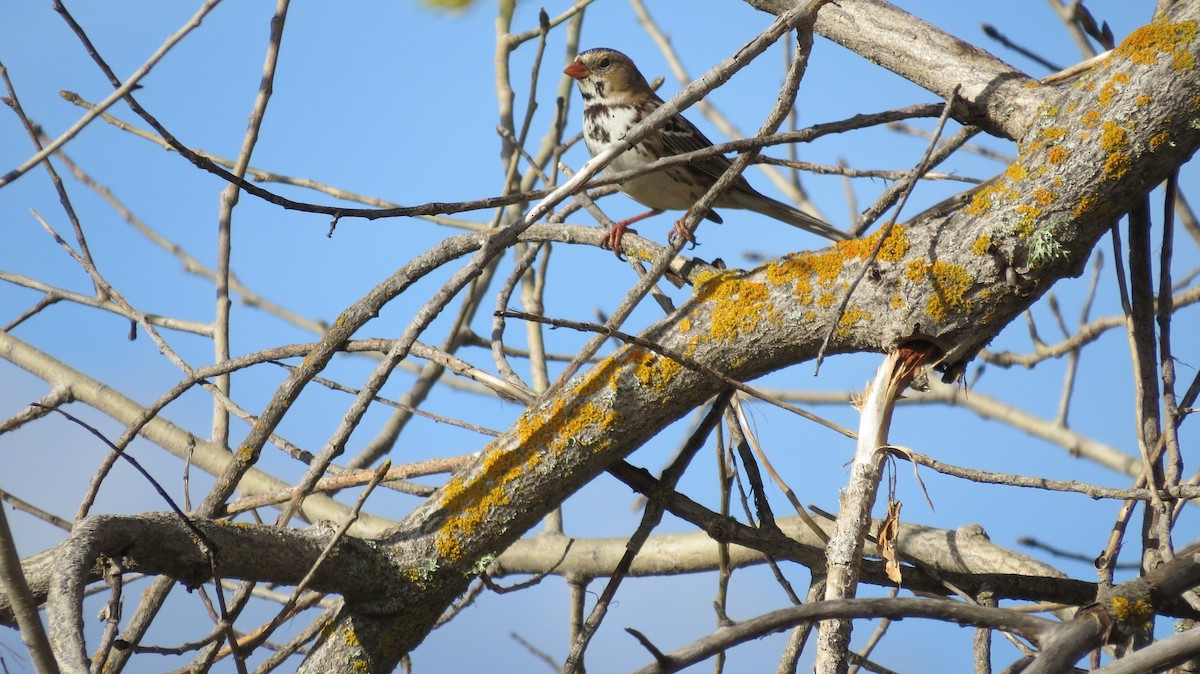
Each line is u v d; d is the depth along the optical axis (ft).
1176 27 21.16
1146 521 22.82
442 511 22.74
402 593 22.40
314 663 22.67
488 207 20.59
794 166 22.63
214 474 33.14
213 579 20.54
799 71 21.76
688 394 22.52
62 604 17.37
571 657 23.36
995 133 26.00
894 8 27.53
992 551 29.71
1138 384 22.45
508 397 26.63
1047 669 15.71
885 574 25.84
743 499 26.30
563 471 22.67
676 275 26.45
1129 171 20.83
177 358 27.86
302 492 23.41
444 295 22.57
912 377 21.57
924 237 21.50
